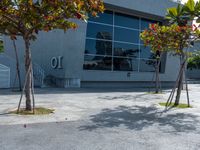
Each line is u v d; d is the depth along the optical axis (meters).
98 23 29.30
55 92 20.61
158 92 23.69
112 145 7.28
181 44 14.87
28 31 10.87
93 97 18.22
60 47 27.44
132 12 31.16
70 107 13.28
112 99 17.47
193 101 17.89
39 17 10.23
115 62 30.80
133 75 31.94
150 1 31.92
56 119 10.16
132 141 7.74
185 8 14.09
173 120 11.07
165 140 8.00
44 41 29.47
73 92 21.22
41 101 15.09
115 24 30.69
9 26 10.70
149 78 33.47
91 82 28.86
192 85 39.31
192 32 14.39
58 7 9.97
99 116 11.27
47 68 29.03
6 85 23.73
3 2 9.82
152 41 15.42
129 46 31.92
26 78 11.30
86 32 28.38
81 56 27.31
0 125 8.93
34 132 8.25
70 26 10.78
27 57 11.23
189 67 57.00
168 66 35.22
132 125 9.84
